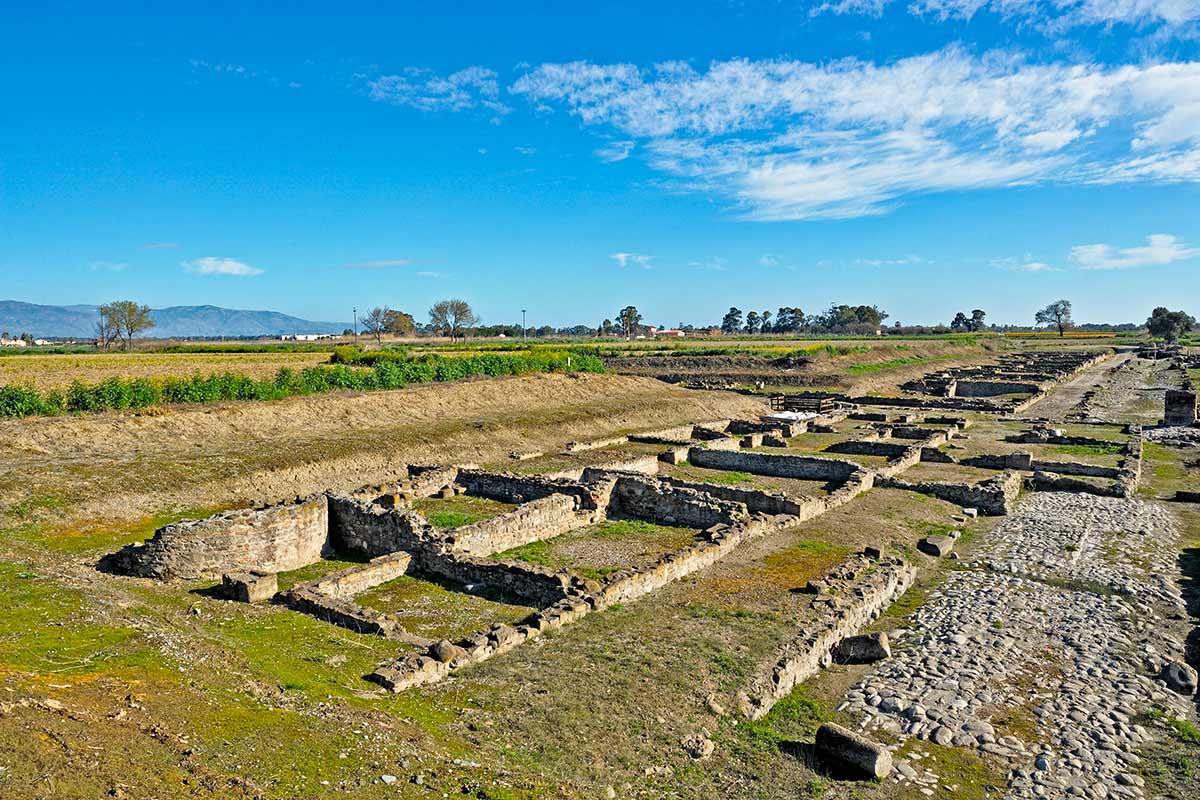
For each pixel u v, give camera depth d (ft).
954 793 38.37
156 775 26.86
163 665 38.68
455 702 42.55
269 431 124.06
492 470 112.47
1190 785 39.37
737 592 63.05
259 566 67.92
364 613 54.24
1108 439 144.46
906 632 58.85
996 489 96.43
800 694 48.34
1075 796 38.32
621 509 94.68
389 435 126.41
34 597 49.93
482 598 62.75
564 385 195.72
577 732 39.91
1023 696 48.57
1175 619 61.21
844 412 183.01
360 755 32.09
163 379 150.30
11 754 25.27
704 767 38.65
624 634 53.47
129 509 82.89
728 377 286.25
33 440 99.09
